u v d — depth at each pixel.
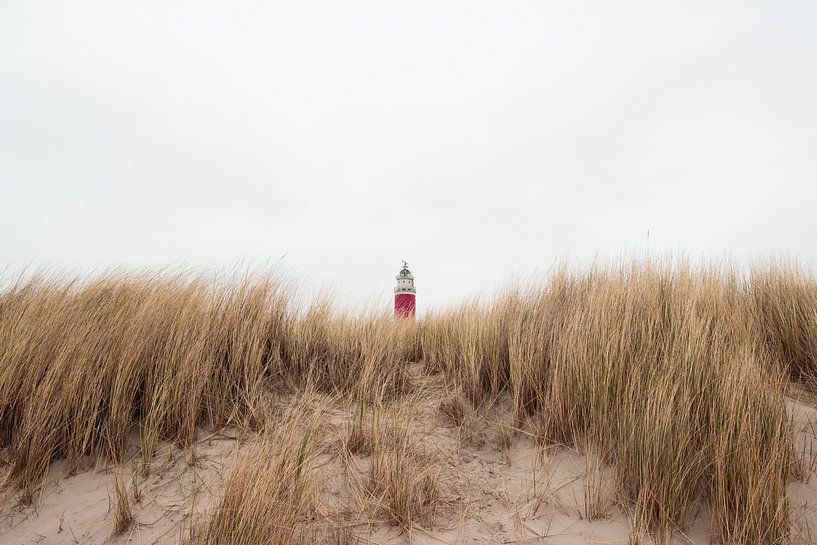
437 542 2.16
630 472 2.35
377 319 4.75
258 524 1.89
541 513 2.36
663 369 2.66
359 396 3.32
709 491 2.26
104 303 3.40
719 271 4.22
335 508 2.31
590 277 4.27
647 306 3.31
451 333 4.25
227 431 2.89
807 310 3.52
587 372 2.83
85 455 2.62
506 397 3.32
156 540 2.10
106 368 2.80
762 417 2.37
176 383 2.85
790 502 2.21
